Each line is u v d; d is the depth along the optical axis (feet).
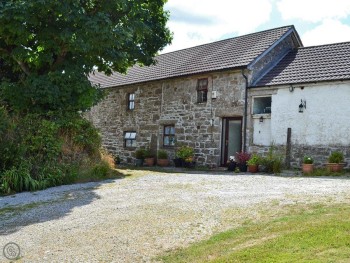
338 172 41.68
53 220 22.95
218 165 54.65
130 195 29.81
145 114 67.36
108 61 48.29
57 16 41.04
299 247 15.51
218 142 54.85
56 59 46.57
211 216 22.35
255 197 26.86
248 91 51.93
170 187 33.22
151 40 53.78
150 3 52.01
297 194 27.09
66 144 42.16
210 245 17.53
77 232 20.45
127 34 42.16
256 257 14.96
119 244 18.47
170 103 62.80
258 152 50.47
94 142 45.50
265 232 18.44
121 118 72.43
